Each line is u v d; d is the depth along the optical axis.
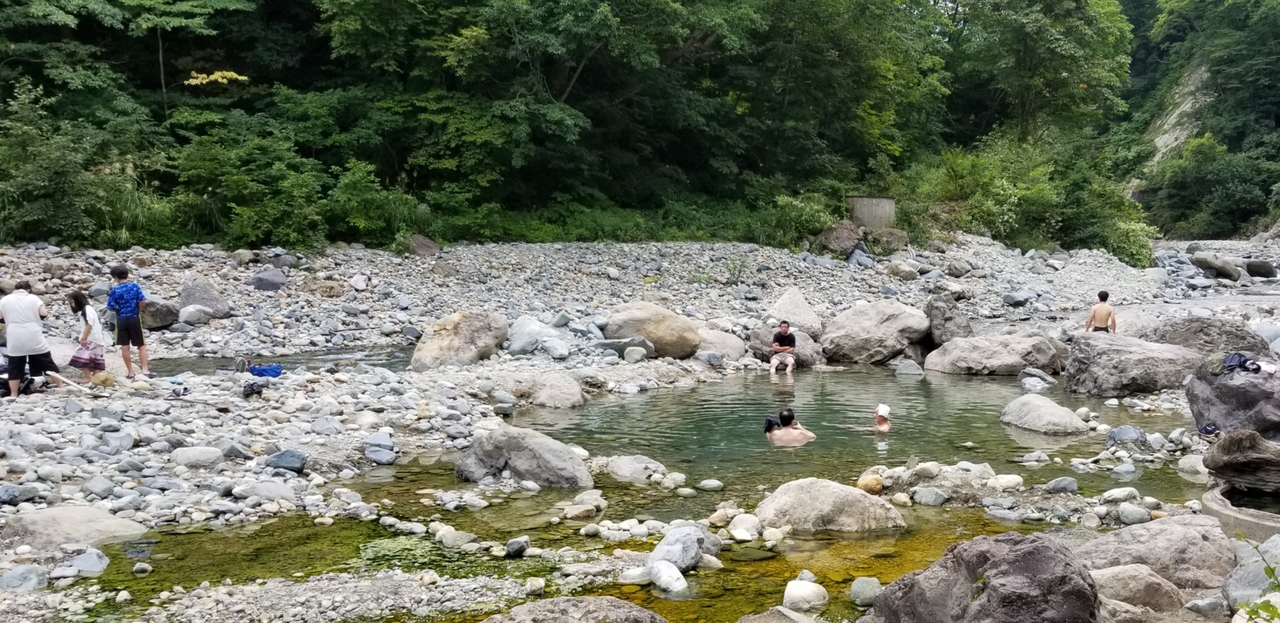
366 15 23.56
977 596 3.84
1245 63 61.69
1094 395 12.59
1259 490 6.45
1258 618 3.74
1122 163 68.50
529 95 24.61
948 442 9.55
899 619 4.30
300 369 12.36
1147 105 73.50
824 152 32.62
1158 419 10.73
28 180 18.17
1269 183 57.34
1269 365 8.59
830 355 16.23
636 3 24.39
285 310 16.98
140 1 23.45
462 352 13.52
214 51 25.28
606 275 21.80
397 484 7.80
